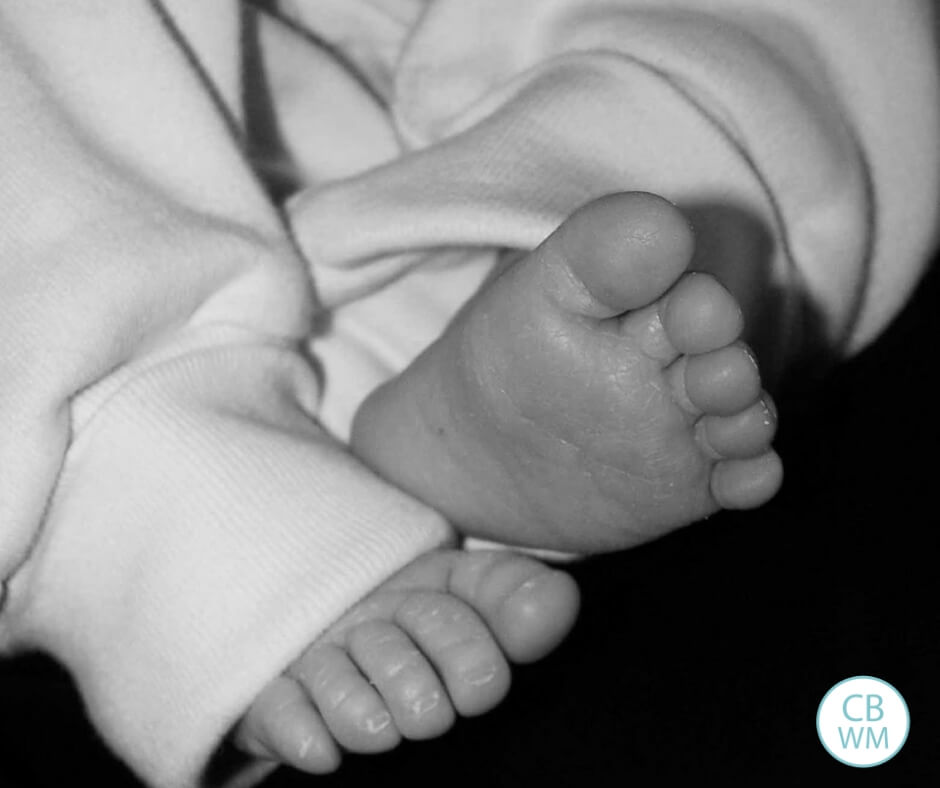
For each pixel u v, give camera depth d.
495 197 0.27
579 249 0.24
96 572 0.26
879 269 0.31
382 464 0.27
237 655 0.25
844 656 0.32
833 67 0.30
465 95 0.30
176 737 0.25
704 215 0.28
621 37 0.29
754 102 0.29
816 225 0.29
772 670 0.32
